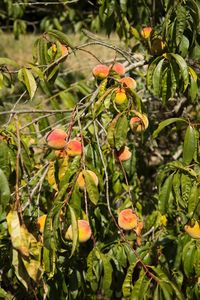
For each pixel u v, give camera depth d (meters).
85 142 2.52
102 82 2.50
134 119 2.41
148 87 2.60
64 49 2.66
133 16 3.37
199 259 2.49
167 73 2.58
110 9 3.00
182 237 2.63
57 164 2.33
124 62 3.40
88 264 2.38
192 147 2.39
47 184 2.76
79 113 2.48
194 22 2.58
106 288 2.39
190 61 3.01
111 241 2.67
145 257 2.59
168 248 2.70
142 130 2.41
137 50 3.57
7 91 4.29
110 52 4.47
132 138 3.22
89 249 2.68
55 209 2.15
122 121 2.34
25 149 2.34
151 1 3.36
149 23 3.32
